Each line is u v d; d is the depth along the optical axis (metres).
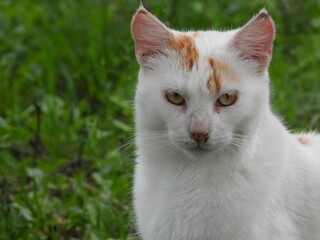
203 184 6.56
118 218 7.85
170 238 6.70
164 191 6.69
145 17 6.54
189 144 6.38
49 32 10.92
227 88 6.34
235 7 10.76
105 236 7.72
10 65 10.62
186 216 6.61
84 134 9.23
